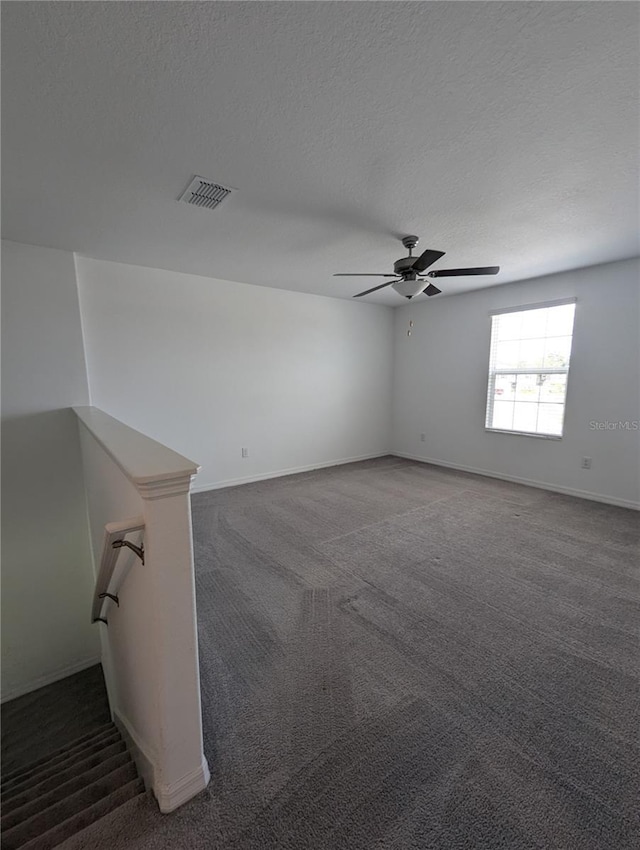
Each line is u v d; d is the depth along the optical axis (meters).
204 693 1.67
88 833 1.13
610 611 2.21
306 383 5.31
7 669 3.10
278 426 5.09
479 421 5.18
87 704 2.76
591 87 1.42
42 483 3.18
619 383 3.85
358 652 1.91
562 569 2.68
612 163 1.97
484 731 1.47
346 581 2.55
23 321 3.04
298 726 1.50
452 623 2.12
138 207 2.41
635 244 3.22
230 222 2.67
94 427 2.08
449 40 1.22
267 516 3.71
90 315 3.59
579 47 1.24
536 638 1.99
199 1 1.08
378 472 5.36
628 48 1.24
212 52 1.25
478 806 1.21
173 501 1.08
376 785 1.27
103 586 1.58
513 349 4.74
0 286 2.94
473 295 5.09
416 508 3.92
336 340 5.56
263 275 4.18
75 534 3.32
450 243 3.16
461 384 5.36
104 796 1.35
